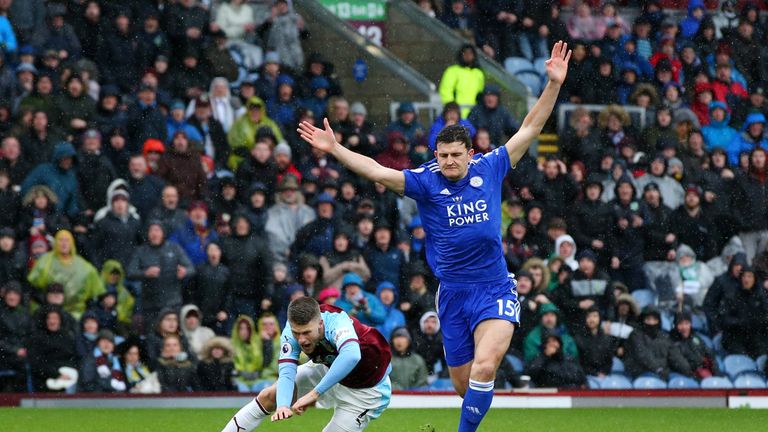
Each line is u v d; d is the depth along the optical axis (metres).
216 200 50.53
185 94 55.38
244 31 59.97
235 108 55.38
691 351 49.47
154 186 49.38
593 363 48.06
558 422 41.19
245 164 51.22
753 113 63.06
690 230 54.19
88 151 49.75
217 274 46.75
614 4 67.38
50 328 44.28
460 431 26.11
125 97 54.00
